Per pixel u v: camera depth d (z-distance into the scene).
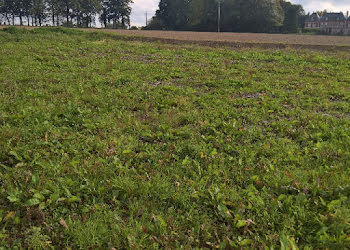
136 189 3.59
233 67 13.67
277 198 3.48
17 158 4.21
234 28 78.75
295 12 85.19
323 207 3.29
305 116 6.51
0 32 23.44
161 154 4.60
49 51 16.19
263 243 2.75
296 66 14.44
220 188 3.67
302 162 4.36
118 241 2.81
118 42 23.11
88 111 6.45
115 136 5.26
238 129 5.69
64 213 3.25
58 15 90.44
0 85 8.45
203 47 21.81
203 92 8.99
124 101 7.45
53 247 2.75
